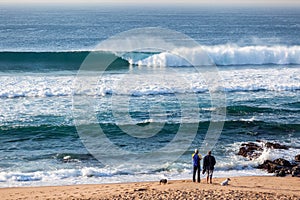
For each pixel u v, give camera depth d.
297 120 81.19
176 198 41.78
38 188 50.88
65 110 81.38
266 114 84.25
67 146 66.69
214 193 43.84
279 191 48.34
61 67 129.75
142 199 41.88
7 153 63.62
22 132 71.06
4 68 126.81
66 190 49.50
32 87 96.56
